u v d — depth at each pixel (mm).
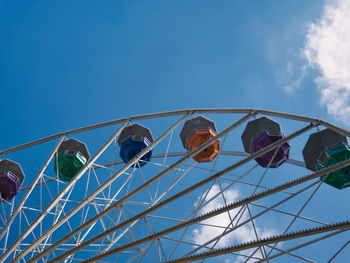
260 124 29281
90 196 23141
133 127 32500
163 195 23250
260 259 17891
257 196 18609
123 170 24312
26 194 24828
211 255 17891
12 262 21453
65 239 20906
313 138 27094
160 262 18656
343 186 26594
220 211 18750
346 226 16297
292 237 16922
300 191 18578
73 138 33406
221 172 20969
